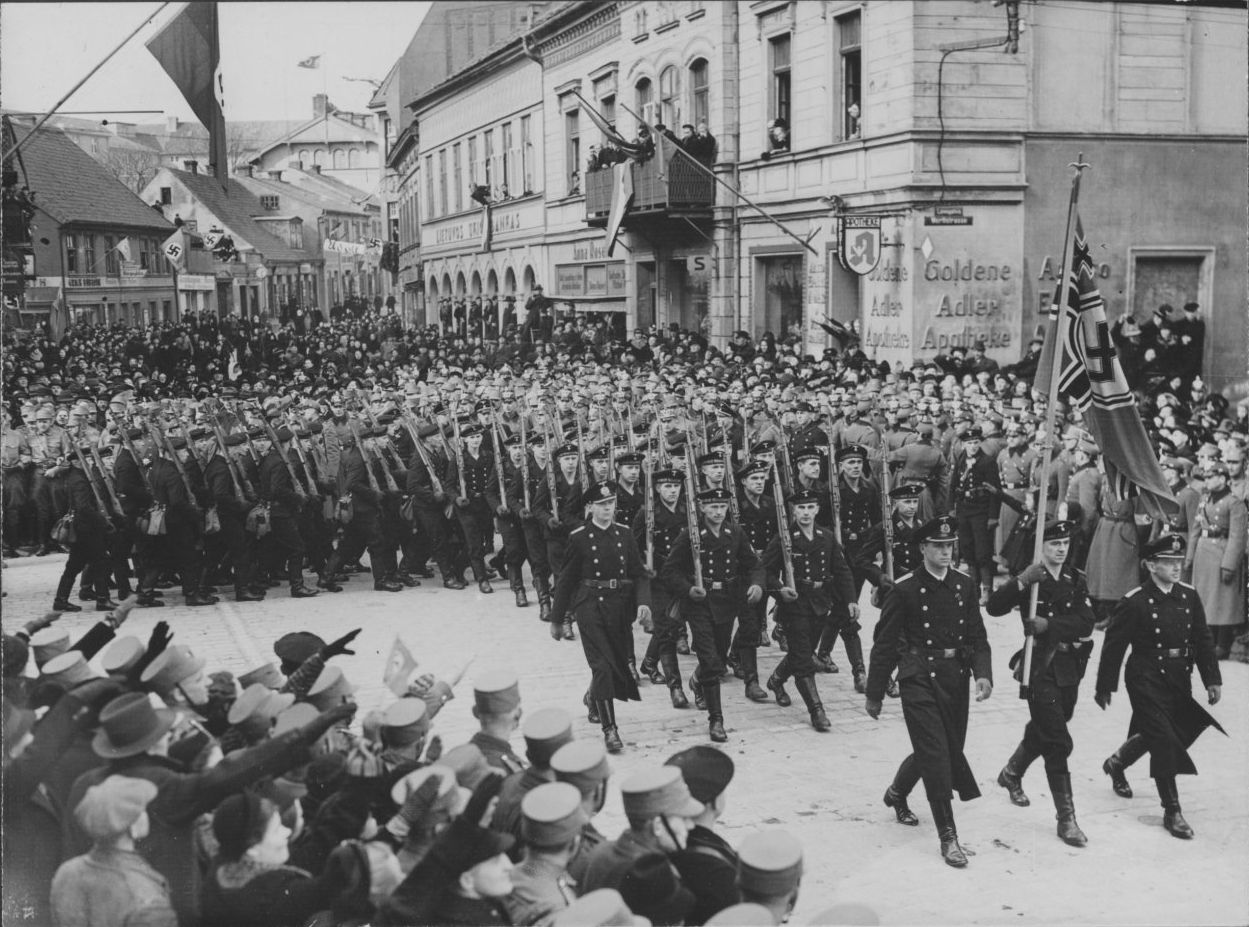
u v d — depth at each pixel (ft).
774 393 56.34
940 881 22.30
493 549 53.52
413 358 104.22
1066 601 25.26
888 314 72.13
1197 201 74.43
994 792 26.89
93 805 13.96
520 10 125.08
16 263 72.54
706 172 80.02
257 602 44.75
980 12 69.56
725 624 31.37
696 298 95.09
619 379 68.03
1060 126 71.77
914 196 69.72
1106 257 73.36
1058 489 44.73
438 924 14.02
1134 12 71.87
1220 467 36.91
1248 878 22.40
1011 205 71.46
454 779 14.85
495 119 131.95
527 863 14.37
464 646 37.96
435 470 46.75
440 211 136.98
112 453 49.29
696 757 15.87
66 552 55.67
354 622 41.24
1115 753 27.40
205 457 45.57
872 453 51.08
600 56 107.24
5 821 16.29
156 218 115.96
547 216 120.16
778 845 13.93
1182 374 69.00
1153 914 20.76
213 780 14.99
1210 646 25.09
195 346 95.86
